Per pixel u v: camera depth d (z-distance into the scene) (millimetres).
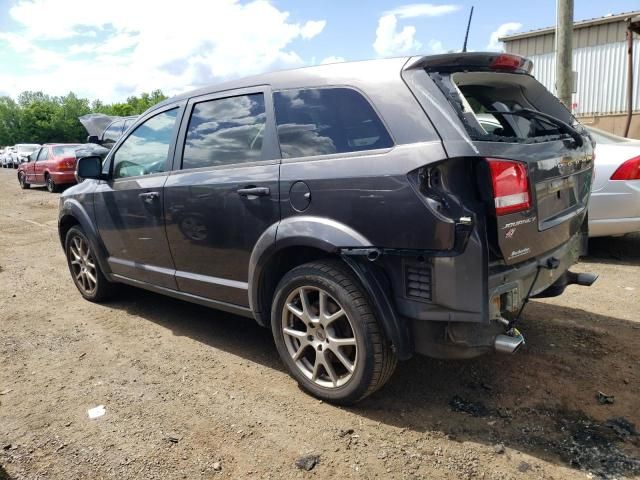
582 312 4527
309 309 3203
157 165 4234
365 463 2652
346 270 3000
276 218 3260
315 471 2609
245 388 3453
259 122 3490
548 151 2926
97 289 5211
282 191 3203
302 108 3256
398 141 2771
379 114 2869
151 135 4344
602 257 6273
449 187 2602
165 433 2969
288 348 3357
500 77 3252
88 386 3551
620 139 6402
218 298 3830
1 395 3463
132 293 5586
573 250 3480
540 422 2945
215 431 2971
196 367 3789
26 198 15891
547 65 16797
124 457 2764
